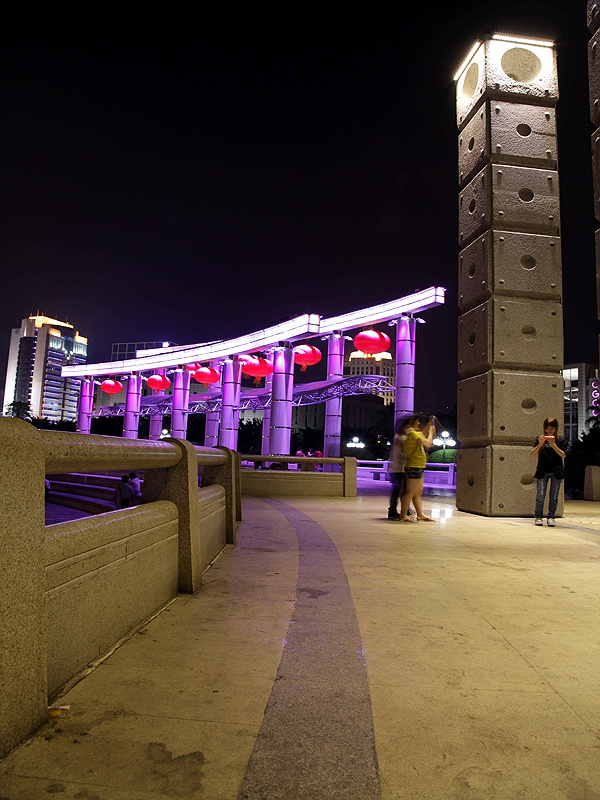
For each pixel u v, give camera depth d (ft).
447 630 11.94
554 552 21.25
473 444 36.29
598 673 9.78
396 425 31.86
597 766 6.89
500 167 34.32
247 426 306.14
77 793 6.08
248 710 8.12
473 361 35.55
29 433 7.48
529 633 11.82
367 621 12.46
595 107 16.78
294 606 13.51
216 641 10.94
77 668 9.19
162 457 13.12
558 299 34.45
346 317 119.55
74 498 61.41
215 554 19.76
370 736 7.46
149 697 8.42
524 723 7.93
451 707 8.39
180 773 6.50
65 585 8.77
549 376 33.91
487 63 34.30
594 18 17.03
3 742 6.77
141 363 180.55
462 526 28.78
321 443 283.79
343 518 32.01
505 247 33.91
